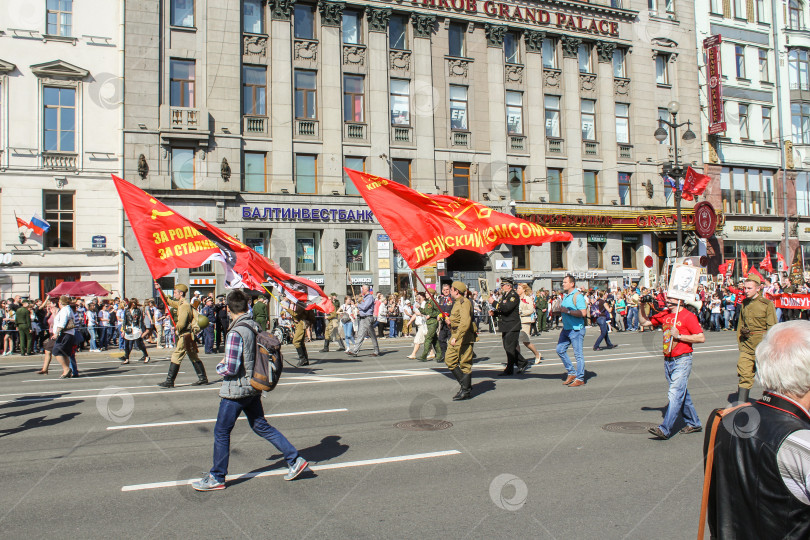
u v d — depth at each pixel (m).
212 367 15.28
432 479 5.68
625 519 4.70
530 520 4.68
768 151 42.31
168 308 11.34
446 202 9.74
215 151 27.33
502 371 13.23
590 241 35.34
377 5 30.72
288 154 28.72
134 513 4.86
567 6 35.41
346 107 30.38
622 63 37.69
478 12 33.06
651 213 36.03
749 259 41.09
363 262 30.16
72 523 4.65
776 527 2.14
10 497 5.24
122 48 26.17
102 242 25.75
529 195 34.03
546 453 6.55
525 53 34.50
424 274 31.14
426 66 31.78
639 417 8.34
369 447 6.81
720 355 16.58
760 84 42.34
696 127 39.31
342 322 18.81
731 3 41.66
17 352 20.38
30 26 25.14
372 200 9.62
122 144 25.98
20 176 24.84
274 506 5.01
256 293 15.92
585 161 35.75
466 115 32.88
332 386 11.20
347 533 4.45
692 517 4.74
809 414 2.30
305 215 28.59
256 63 28.55
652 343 20.44
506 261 32.81
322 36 29.75
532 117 34.38
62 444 7.01
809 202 43.81
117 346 22.20
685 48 39.41
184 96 27.17
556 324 29.92
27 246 24.77
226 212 27.33
